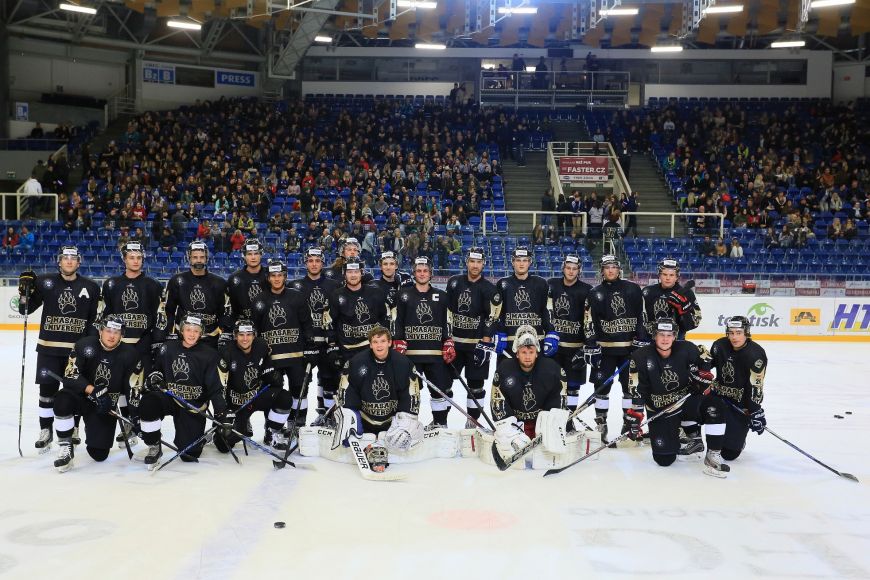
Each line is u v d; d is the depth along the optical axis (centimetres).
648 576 489
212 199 2442
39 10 2902
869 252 2211
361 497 643
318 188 2572
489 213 2391
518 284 877
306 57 3472
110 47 3162
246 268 881
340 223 2195
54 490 658
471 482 692
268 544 535
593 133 3144
